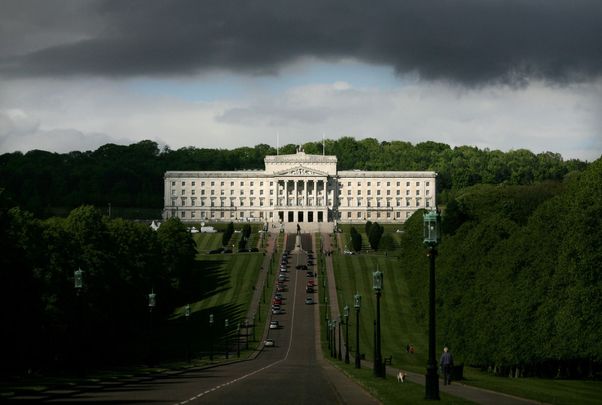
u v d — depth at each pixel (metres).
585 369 124.69
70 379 92.94
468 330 143.50
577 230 113.38
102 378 95.38
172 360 163.50
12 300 119.00
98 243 179.38
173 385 84.50
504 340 124.69
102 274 164.50
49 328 139.88
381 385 85.62
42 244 147.62
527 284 125.50
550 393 84.44
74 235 172.50
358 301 129.25
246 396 71.06
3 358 124.50
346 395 75.12
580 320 108.81
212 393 73.75
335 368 132.88
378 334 104.69
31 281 126.75
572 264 112.75
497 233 159.62
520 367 131.62
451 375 96.38
